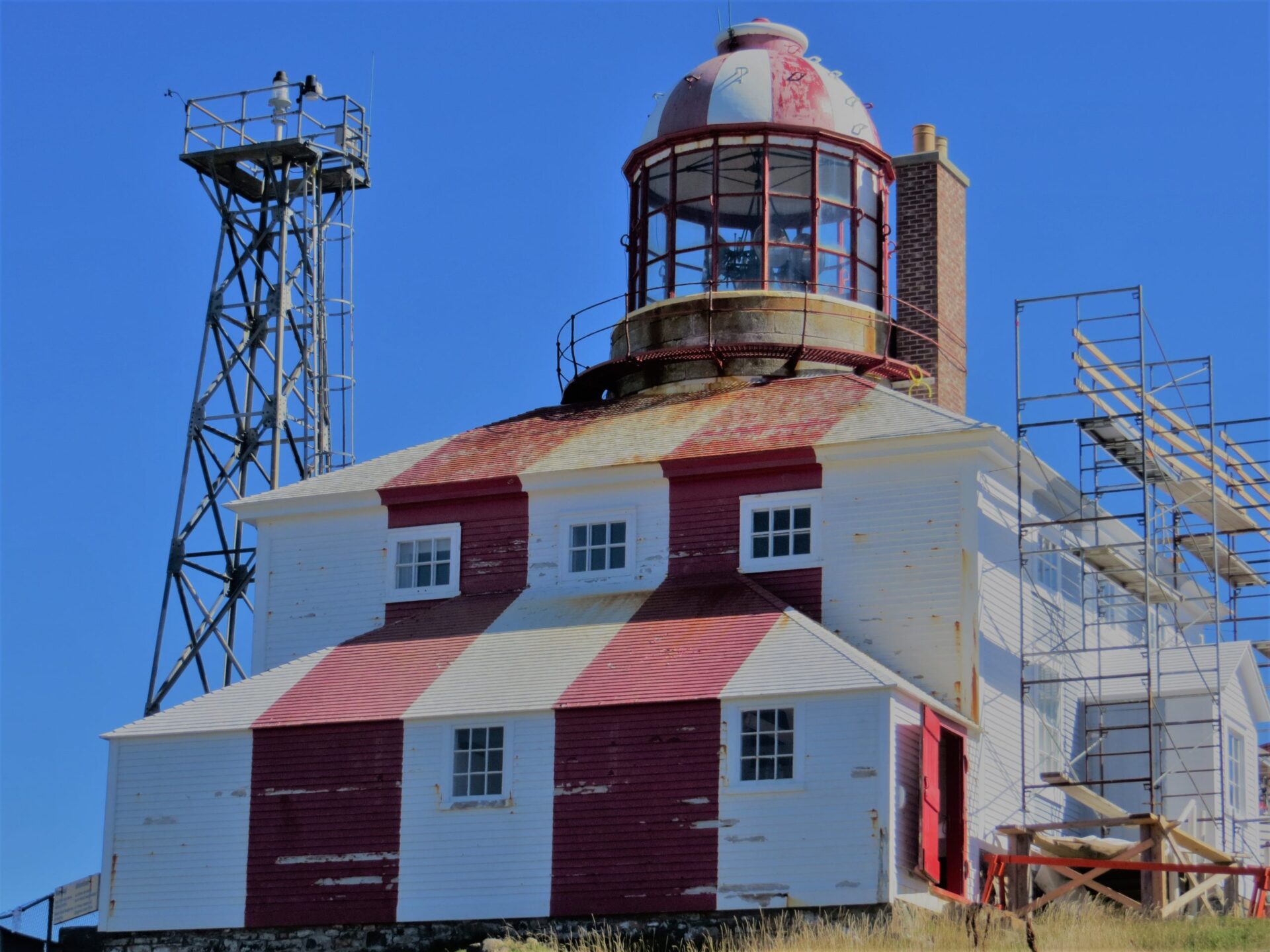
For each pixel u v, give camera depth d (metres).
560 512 51.31
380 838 46.62
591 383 58.00
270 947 46.97
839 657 44.25
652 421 53.66
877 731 42.75
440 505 52.66
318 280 64.88
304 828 47.31
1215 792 50.25
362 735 47.38
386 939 45.97
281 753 48.00
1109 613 55.41
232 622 61.00
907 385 57.03
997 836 46.84
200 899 47.84
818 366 55.81
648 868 44.00
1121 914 44.28
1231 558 59.19
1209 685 52.53
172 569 61.34
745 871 43.16
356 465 55.56
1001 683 47.94
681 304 56.62
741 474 49.72
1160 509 55.88
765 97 57.97
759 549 49.25
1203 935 39.84
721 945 42.41
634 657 46.59
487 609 50.75
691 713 44.50
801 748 43.25
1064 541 52.81
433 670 48.62
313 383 64.12
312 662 50.59
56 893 50.25
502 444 54.84
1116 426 51.75
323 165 66.00
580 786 45.06
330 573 53.38
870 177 59.16
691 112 58.34
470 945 44.59
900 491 48.25
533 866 45.06
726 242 57.59
